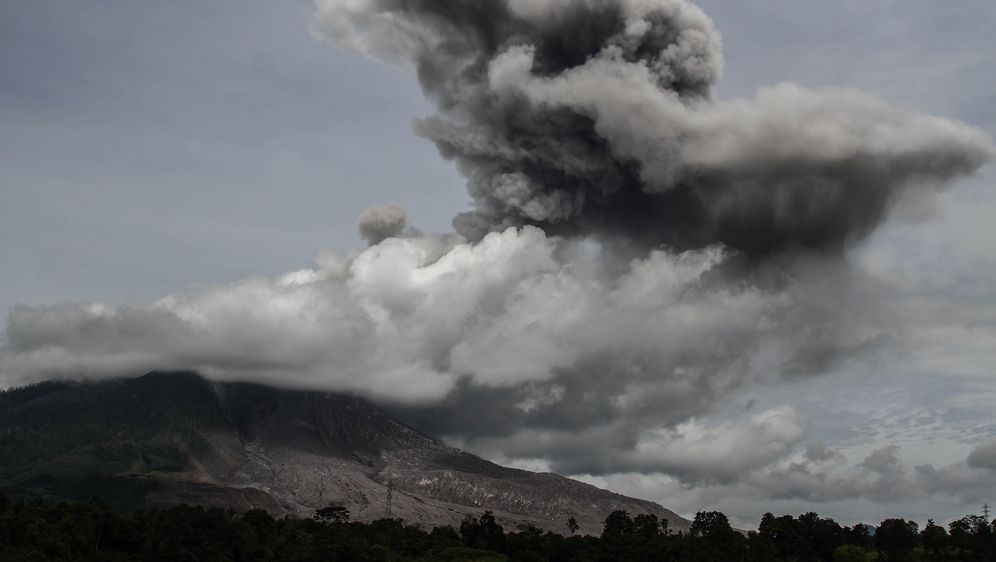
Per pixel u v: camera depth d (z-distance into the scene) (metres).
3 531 178.75
